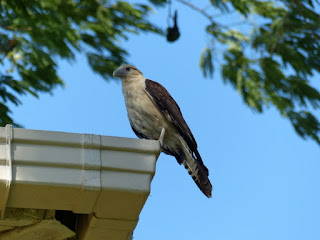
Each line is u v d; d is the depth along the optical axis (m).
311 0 14.13
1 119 12.67
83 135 6.86
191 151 11.12
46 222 7.36
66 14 15.51
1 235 7.44
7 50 13.86
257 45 15.42
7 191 6.55
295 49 14.89
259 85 15.59
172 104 11.38
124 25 15.79
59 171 6.69
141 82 11.63
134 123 11.68
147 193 6.79
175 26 14.80
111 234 7.26
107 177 6.76
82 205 6.89
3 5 14.20
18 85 13.52
